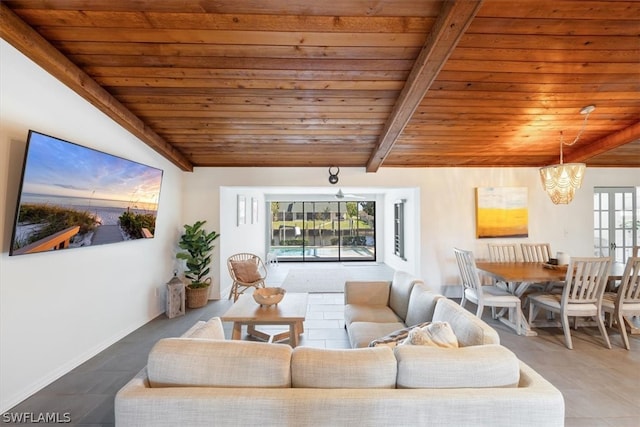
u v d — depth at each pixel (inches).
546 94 117.3
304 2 77.1
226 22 83.0
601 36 89.9
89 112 111.4
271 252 357.7
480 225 193.0
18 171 85.6
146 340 128.4
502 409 47.3
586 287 121.3
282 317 104.7
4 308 82.0
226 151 169.6
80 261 107.7
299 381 50.7
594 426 75.5
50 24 83.2
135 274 140.6
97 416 80.0
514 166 195.6
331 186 195.9
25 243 83.7
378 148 154.3
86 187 104.9
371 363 51.1
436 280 194.7
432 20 83.0
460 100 120.8
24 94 87.2
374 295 131.6
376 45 91.3
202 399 46.7
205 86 110.1
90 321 112.6
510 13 82.0
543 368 104.4
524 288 146.6
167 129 142.8
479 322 68.1
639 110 128.9
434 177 194.9
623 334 120.3
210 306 175.5
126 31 85.9
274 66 100.0
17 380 85.1
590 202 198.1
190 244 172.6
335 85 109.9
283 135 149.3
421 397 47.4
